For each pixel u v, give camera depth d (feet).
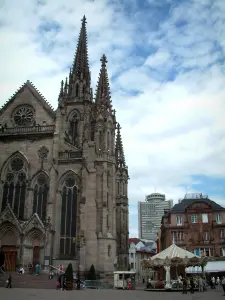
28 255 231.09
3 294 118.11
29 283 187.52
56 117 266.98
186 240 345.51
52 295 122.52
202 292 168.86
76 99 338.13
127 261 345.72
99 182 261.44
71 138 319.27
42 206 250.78
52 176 247.09
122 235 352.28
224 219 345.92
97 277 232.32
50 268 223.71
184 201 378.12
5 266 230.89
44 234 231.09
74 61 362.12
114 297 119.85
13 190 257.14
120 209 358.64
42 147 261.65
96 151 271.28
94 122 293.23
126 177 376.07
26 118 277.23
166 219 390.83
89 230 239.09
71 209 246.47
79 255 226.79
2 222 238.07
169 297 124.57
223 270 289.33
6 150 265.95
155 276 328.49
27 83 286.05
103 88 301.02
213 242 338.13
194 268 289.12
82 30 383.04
